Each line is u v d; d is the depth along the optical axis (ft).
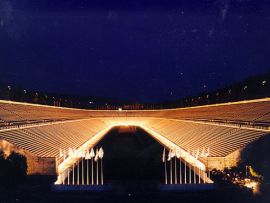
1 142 338.95
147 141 517.14
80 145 474.90
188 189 282.77
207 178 304.50
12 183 290.35
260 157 326.85
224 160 339.36
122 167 362.94
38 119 568.00
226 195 270.46
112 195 274.57
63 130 529.45
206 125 529.04
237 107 614.75
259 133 379.35
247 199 262.47
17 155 315.58
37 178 312.50
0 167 292.61
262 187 282.77
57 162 334.24
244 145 344.08
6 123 462.19
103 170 351.25
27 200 260.83
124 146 478.18
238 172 317.63
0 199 260.83
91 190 282.97
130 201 263.29
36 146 378.94
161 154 423.64
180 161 378.53
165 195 274.36
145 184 304.50
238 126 451.12
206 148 401.29
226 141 400.47
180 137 510.58
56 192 277.64
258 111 524.93
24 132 424.46
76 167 359.25
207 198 266.57
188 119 647.15
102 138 552.82
